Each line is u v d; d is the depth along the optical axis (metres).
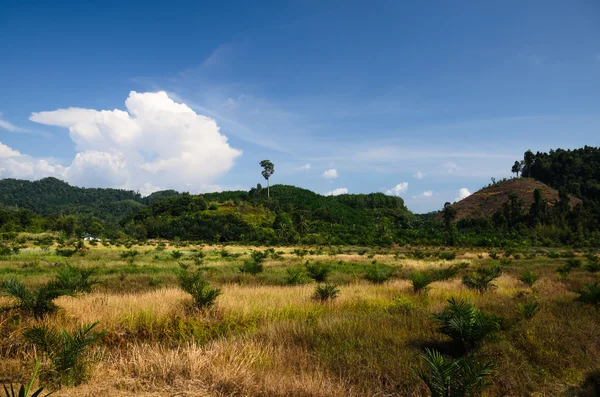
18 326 7.02
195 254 42.09
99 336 5.90
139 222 123.69
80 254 37.59
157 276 19.44
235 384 4.76
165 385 4.78
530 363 6.30
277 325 8.04
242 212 136.88
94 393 4.48
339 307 10.98
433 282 18.08
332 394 4.73
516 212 122.62
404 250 69.06
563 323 8.46
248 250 61.16
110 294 12.25
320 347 6.69
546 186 177.25
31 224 101.31
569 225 109.75
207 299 9.55
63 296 10.20
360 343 6.71
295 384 4.84
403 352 6.34
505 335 7.43
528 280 17.20
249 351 6.05
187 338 7.57
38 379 4.83
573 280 18.97
